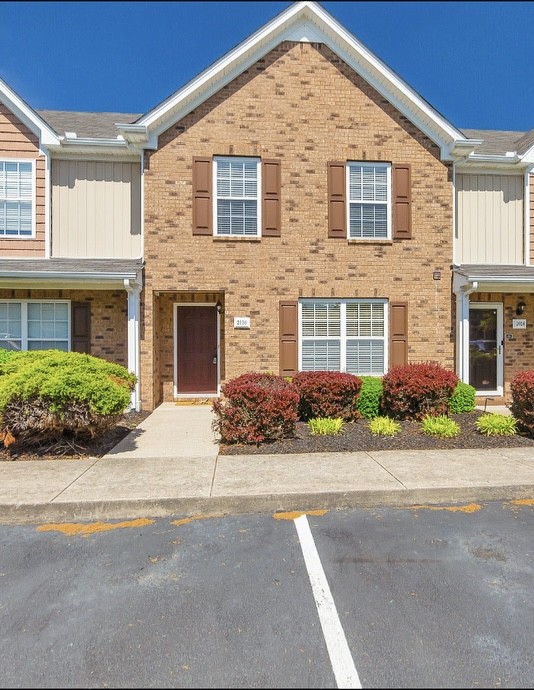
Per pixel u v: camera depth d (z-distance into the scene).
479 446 6.49
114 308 10.00
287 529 4.05
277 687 2.26
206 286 9.69
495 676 2.33
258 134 9.79
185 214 9.66
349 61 9.94
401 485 4.83
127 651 2.51
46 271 8.58
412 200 10.09
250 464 5.63
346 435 7.04
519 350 10.79
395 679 2.31
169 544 3.77
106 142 9.68
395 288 10.02
